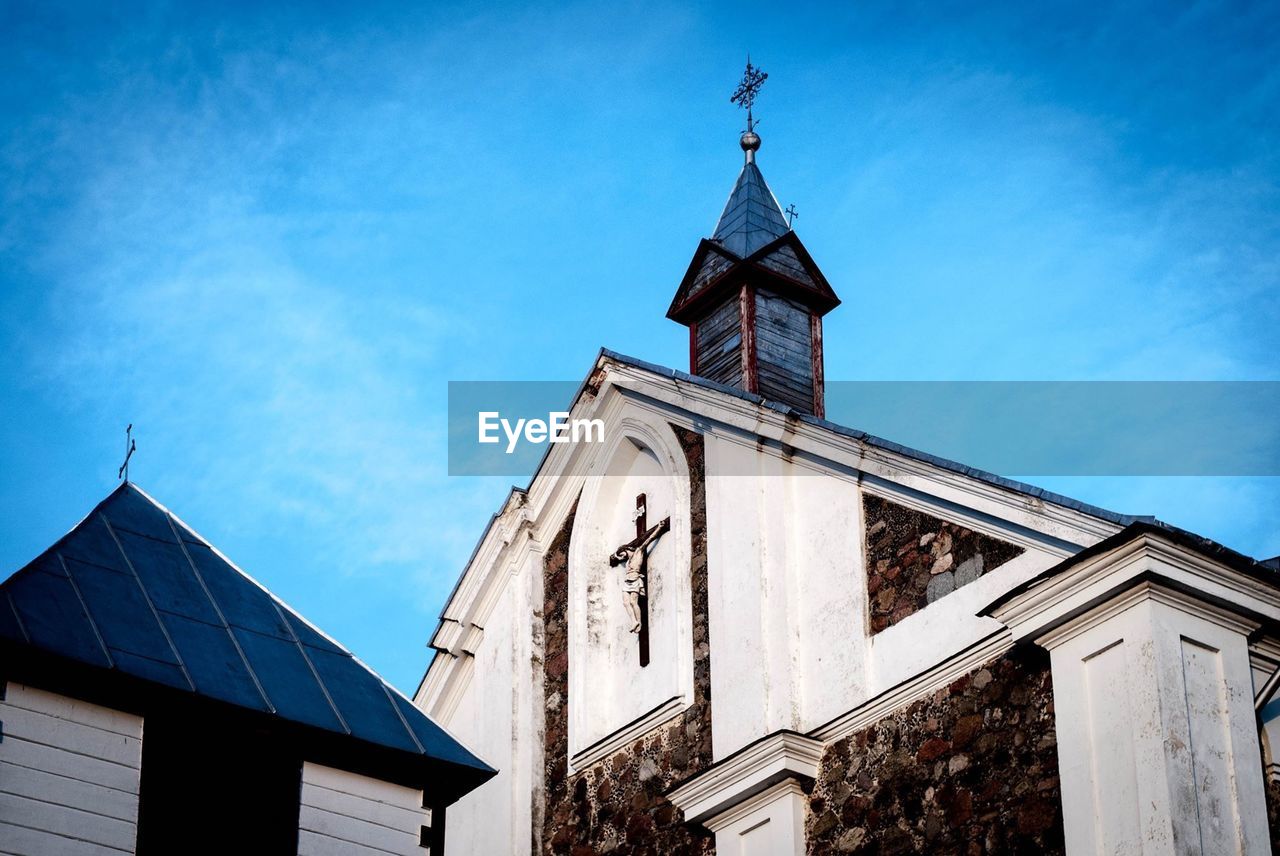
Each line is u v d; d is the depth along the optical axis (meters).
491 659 21.47
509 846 20.02
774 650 18.44
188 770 15.80
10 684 15.33
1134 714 15.15
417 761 16.88
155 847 15.39
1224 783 14.98
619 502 21.25
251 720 16.22
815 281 25.27
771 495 19.17
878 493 18.22
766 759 17.67
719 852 17.98
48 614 16.05
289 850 15.99
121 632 16.31
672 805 18.72
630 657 20.16
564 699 20.50
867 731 17.33
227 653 16.78
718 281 24.92
